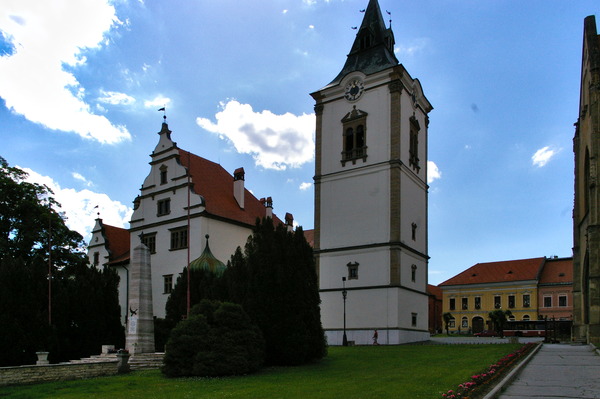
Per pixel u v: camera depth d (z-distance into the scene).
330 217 55.28
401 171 52.44
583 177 46.72
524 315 95.69
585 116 45.53
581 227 46.81
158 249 55.62
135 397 18.23
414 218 55.06
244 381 21.50
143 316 32.69
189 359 24.06
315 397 16.22
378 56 57.75
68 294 38.44
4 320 32.59
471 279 103.12
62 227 52.16
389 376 20.98
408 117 55.72
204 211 51.91
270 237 29.34
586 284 45.91
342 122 56.38
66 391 20.83
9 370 23.86
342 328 51.72
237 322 25.38
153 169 58.09
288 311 28.00
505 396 15.14
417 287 53.88
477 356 28.34
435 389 16.66
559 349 34.56
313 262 30.45
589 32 43.16
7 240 47.94
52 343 34.44
